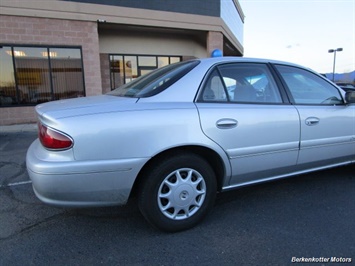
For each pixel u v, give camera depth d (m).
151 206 2.43
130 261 2.20
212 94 2.72
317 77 3.44
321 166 3.39
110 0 10.70
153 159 2.44
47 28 9.94
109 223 2.78
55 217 2.91
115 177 2.26
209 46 12.95
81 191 2.21
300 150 3.07
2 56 9.61
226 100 2.76
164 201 2.51
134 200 3.29
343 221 2.74
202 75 2.73
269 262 2.17
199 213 2.64
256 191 3.48
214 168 2.78
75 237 2.54
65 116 2.20
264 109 2.86
